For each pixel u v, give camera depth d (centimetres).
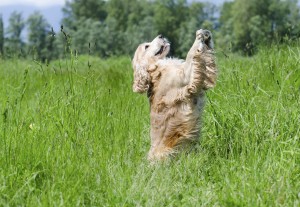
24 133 710
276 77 932
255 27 8988
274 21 9500
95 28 9131
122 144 744
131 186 600
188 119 733
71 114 771
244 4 9388
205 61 721
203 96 749
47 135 718
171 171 660
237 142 719
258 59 1120
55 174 613
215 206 562
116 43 9062
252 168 632
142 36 10175
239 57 1272
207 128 805
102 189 600
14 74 1332
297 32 1199
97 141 718
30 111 854
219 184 629
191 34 9762
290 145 672
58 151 666
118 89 1138
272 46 1178
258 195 558
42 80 1189
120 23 12444
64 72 1377
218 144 737
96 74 1320
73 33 8788
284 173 602
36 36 9544
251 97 824
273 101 785
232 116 786
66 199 554
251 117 755
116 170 645
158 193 584
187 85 723
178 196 597
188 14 11631
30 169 634
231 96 880
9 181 603
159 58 793
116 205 563
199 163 676
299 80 859
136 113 895
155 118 757
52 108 791
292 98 790
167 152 738
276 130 710
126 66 1541
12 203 565
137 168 659
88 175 617
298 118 721
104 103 909
